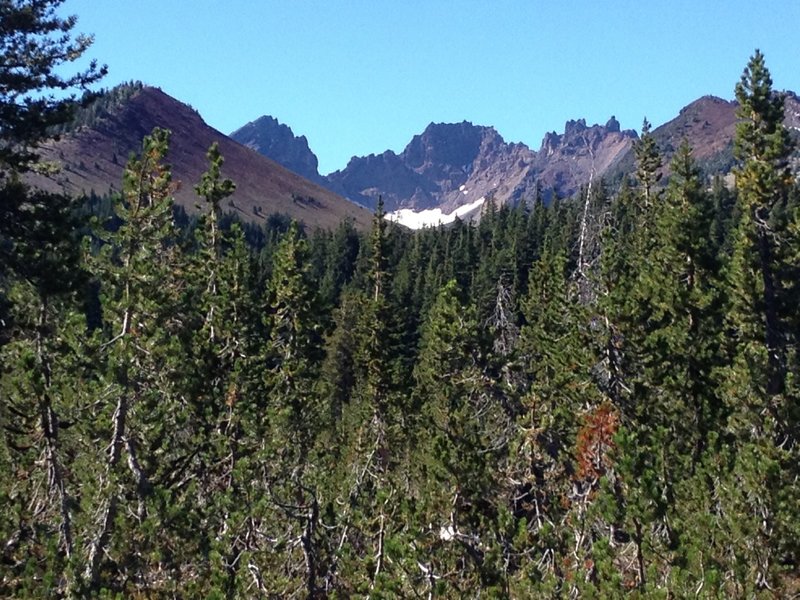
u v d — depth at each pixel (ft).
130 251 71.10
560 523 83.30
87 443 61.21
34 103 62.59
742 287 128.26
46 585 45.93
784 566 62.69
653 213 195.83
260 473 74.90
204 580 56.44
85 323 64.03
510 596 62.13
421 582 57.47
